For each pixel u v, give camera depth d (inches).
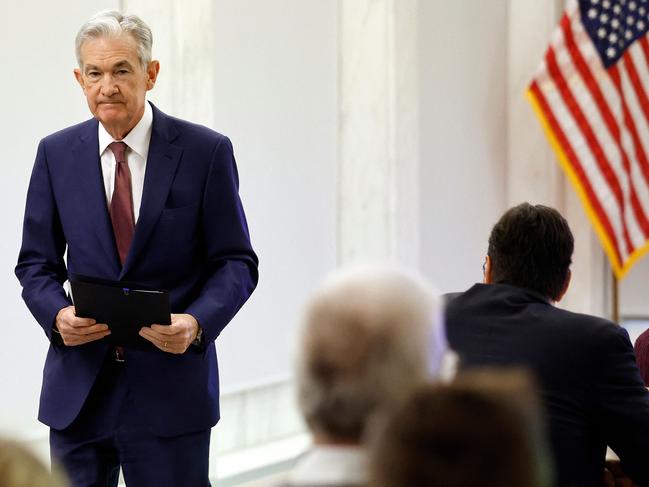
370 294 137.7
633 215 626.8
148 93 464.1
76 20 440.5
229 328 507.8
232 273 300.4
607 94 618.5
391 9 574.2
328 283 141.1
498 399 105.0
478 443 102.9
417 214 599.8
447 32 622.8
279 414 537.3
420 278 142.9
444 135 624.4
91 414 295.1
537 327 248.5
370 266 143.5
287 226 538.9
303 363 137.8
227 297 296.0
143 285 274.5
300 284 548.7
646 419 242.5
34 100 425.4
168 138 301.3
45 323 293.1
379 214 581.6
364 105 573.9
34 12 422.6
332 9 560.1
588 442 247.1
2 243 417.1
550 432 242.4
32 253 305.3
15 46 416.5
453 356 146.3
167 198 297.4
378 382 134.6
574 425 244.1
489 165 664.4
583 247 695.1
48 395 298.5
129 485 299.0
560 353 245.0
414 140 593.3
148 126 300.7
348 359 135.4
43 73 428.5
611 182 621.9
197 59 479.2
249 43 513.0
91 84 289.9
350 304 137.2
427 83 608.7
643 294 781.3
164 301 271.4
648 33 621.9
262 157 523.5
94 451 297.1
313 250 556.1
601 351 245.0
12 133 417.4
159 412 294.0
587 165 620.4
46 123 430.9
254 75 516.7
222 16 497.7
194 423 298.4
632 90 621.3
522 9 668.1
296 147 542.9
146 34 295.6
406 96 585.9
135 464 295.6
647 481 250.4
